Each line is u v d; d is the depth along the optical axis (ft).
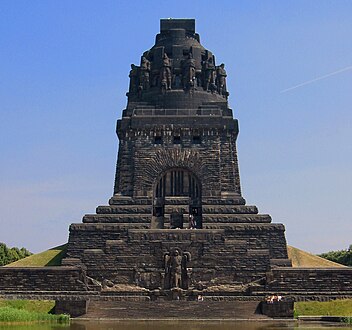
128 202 323.16
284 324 214.69
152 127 336.29
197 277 287.89
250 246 303.89
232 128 338.75
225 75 363.35
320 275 275.18
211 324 213.66
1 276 276.00
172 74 354.54
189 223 315.37
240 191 332.19
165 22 372.17
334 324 213.46
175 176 330.95
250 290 277.23
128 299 276.00
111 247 293.02
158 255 290.76
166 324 212.64
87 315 236.02
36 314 215.92
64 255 320.91
